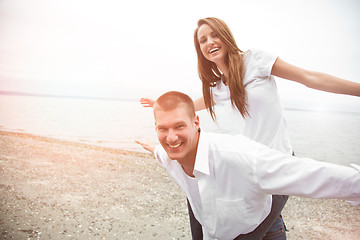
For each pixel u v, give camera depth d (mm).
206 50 1425
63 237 2398
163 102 905
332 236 2572
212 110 1670
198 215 1210
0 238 2338
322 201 3441
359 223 2820
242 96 1361
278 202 1159
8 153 5801
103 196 3455
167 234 2479
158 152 1282
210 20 1393
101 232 2502
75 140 8086
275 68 1299
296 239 2514
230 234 1098
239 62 1354
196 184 1123
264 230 1135
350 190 802
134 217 2846
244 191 976
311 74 1230
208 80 1595
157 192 3627
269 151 937
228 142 1004
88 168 4777
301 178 856
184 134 917
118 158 5574
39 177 4203
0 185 3754
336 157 7164
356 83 1148
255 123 1384
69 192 3574
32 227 2574
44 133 9125
